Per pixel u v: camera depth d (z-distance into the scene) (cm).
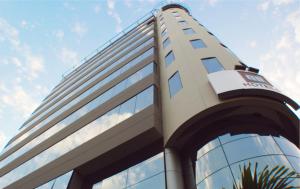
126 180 1392
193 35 2362
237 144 1138
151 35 3030
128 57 2836
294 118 1234
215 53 1867
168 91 1758
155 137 1442
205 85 1466
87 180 1617
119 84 2298
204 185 1082
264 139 1143
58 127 2498
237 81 1294
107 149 1527
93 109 2222
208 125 1309
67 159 1759
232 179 999
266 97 1239
